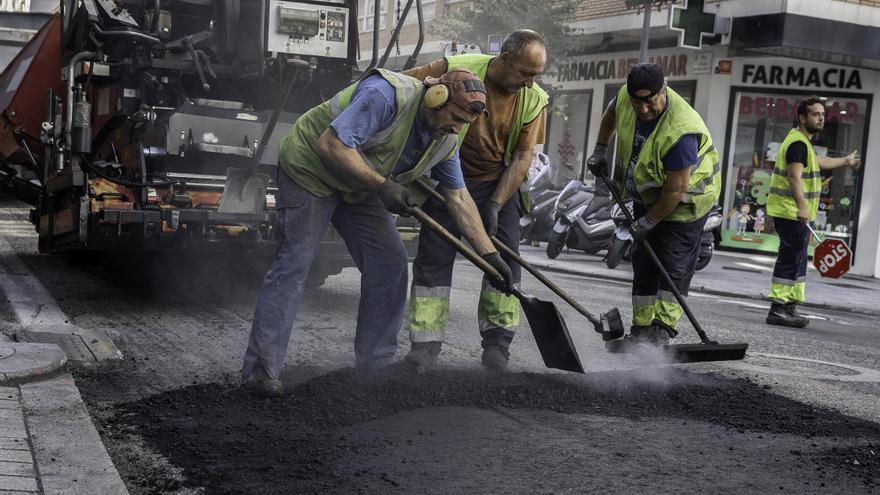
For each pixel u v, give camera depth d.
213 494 3.28
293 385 4.68
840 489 3.58
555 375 5.15
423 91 4.39
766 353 6.81
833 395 5.35
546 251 14.95
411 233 7.51
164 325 6.44
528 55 4.96
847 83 17.38
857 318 10.23
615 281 12.09
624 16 18.00
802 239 8.54
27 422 3.83
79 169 7.04
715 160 5.94
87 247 6.84
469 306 8.02
